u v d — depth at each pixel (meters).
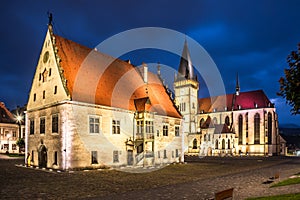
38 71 44.34
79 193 20.98
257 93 127.25
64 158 35.81
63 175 32.00
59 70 39.28
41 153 40.97
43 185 24.48
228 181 28.89
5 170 35.59
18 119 87.00
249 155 114.06
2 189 22.06
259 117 120.62
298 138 157.12
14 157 63.44
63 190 22.14
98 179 29.31
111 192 21.61
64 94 37.69
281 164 56.59
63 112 36.97
